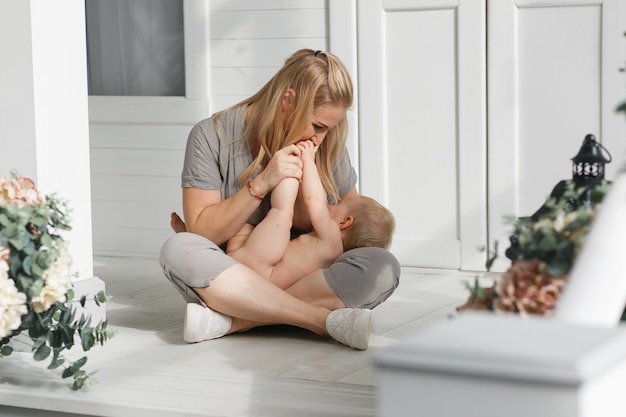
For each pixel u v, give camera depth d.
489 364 0.95
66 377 2.73
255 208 3.25
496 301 1.64
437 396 0.99
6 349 2.78
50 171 3.22
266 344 3.19
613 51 4.27
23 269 2.58
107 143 5.21
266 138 3.34
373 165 4.70
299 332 3.37
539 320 1.08
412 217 4.68
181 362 2.95
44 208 2.62
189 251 3.17
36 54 3.15
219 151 3.39
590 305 1.18
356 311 3.10
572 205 2.22
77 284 3.28
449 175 4.59
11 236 2.54
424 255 4.66
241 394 2.62
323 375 2.77
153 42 5.14
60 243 2.63
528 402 0.94
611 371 0.97
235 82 4.94
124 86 5.23
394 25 4.61
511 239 1.98
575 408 0.92
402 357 0.99
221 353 3.07
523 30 4.40
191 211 3.35
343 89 3.22
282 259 3.31
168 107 5.06
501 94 4.45
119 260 5.16
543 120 4.41
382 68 4.64
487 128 4.51
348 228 3.40
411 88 4.61
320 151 3.46
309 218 3.45
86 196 3.37
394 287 3.32
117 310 3.85
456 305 3.88
